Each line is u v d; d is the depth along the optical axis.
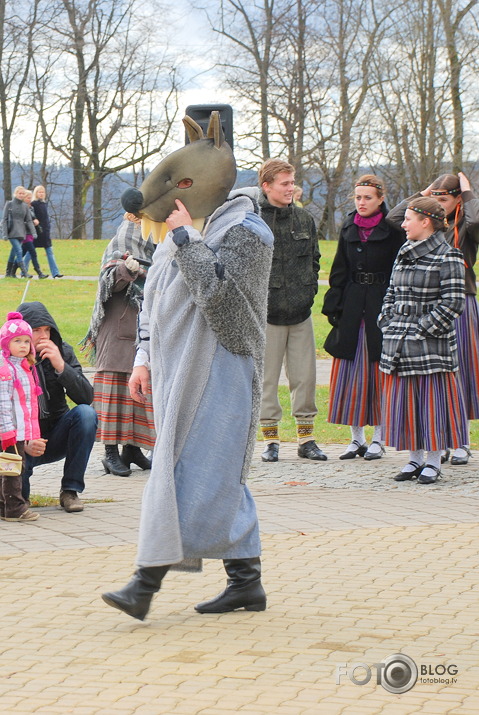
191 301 4.32
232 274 4.23
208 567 5.45
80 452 6.78
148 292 4.53
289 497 7.18
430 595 4.88
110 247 7.99
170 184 4.31
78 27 46.03
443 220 7.59
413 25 40.59
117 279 7.86
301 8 43.00
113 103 47.31
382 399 7.81
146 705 3.52
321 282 25.56
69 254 32.44
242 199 4.44
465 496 7.25
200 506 4.28
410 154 41.56
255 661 3.97
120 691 3.66
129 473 8.14
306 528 6.21
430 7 40.03
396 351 7.58
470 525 6.31
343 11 42.38
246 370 4.38
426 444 7.55
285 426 10.65
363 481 7.79
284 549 5.72
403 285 7.62
